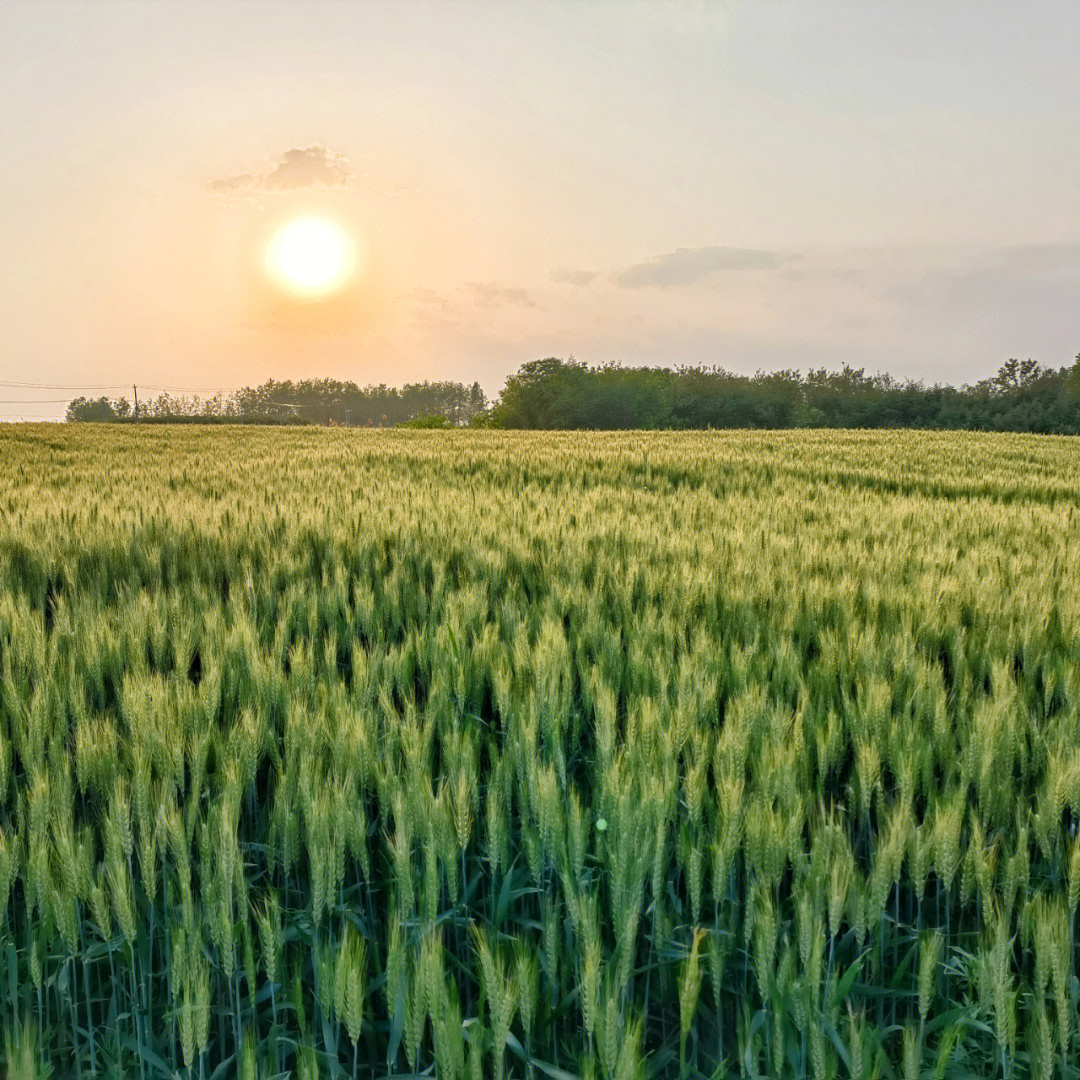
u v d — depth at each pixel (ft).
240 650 12.34
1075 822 9.80
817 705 11.04
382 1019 8.35
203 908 7.85
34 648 12.16
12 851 7.59
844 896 7.13
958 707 10.69
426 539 21.07
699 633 12.97
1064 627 14.02
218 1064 7.77
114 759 9.12
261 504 27.53
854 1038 6.24
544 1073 7.46
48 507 25.50
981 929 7.94
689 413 328.90
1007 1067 6.63
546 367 332.39
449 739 9.78
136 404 352.90
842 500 34.19
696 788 8.44
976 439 93.40
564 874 7.39
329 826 7.75
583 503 28.32
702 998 8.04
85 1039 7.98
